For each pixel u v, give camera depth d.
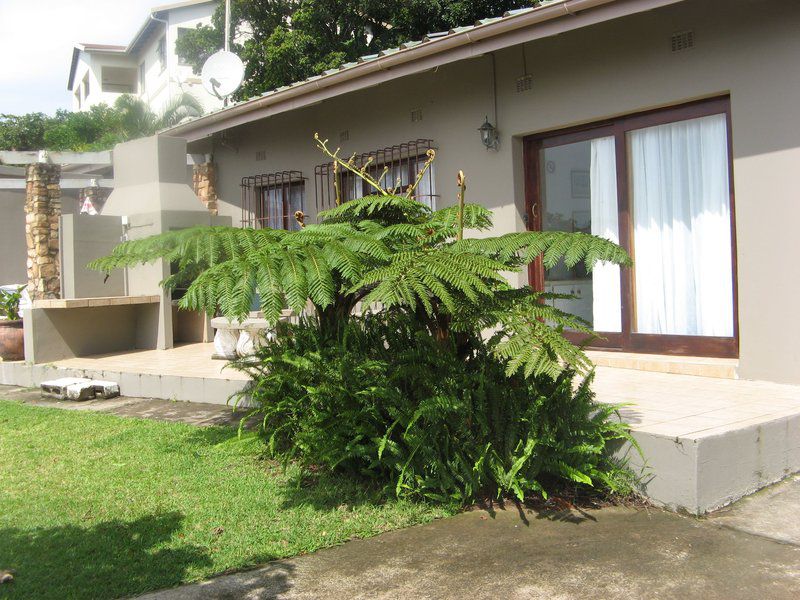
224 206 11.49
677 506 3.87
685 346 6.64
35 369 8.59
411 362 4.16
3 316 10.56
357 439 4.16
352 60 17.39
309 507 3.98
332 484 4.33
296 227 10.49
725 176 6.31
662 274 6.79
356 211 4.43
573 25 6.16
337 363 4.38
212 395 6.83
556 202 7.55
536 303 4.06
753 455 4.13
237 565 3.24
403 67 7.52
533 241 4.00
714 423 4.20
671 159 6.67
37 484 4.44
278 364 4.88
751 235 5.89
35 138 29.39
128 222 9.71
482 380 4.00
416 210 4.54
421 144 8.56
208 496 4.16
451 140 8.27
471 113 8.03
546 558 3.31
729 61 5.99
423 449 3.98
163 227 9.38
